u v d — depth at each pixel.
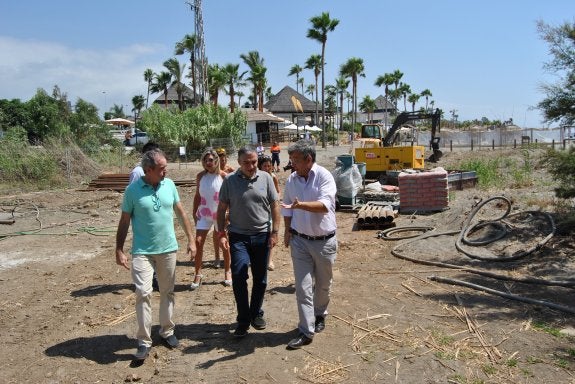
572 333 4.78
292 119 70.06
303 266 4.69
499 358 4.34
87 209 14.12
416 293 6.01
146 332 4.51
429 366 4.25
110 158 27.08
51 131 32.66
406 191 11.12
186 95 65.06
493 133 41.91
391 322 5.19
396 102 95.81
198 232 6.42
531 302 5.55
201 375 4.24
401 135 25.66
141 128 36.75
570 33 7.82
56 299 6.32
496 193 12.29
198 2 40.44
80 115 34.22
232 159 32.94
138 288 4.46
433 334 4.85
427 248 8.03
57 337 5.11
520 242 7.77
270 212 5.09
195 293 6.29
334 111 90.50
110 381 4.21
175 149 34.03
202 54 41.00
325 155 37.00
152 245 4.55
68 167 20.86
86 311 5.83
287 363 4.38
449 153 34.88
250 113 51.81
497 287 6.18
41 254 8.86
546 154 8.12
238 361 4.45
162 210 4.57
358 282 6.55
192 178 22.45
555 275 6.44
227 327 5.21
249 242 4.88
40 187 19.36
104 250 9.05
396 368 4.23
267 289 6.38
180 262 7.87
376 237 9.20
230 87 57.91
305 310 4.66
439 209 10.97
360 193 12.91
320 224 4.60
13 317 5.72
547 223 8.24
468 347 4.56
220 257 8.07
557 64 8.07
